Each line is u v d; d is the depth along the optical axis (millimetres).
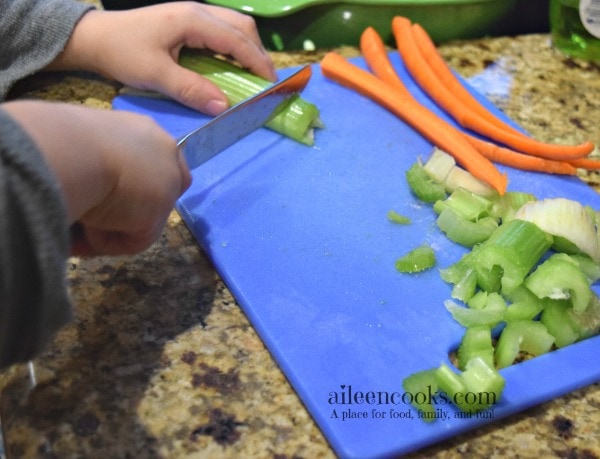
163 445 523
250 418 551
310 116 842
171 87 853
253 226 717
